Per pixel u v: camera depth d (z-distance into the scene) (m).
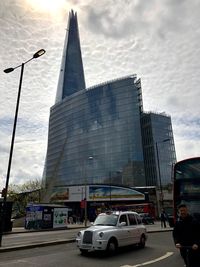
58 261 10.77
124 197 65.31
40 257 11.70
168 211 65.19
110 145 104.69
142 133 106.44
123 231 13.39
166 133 105.94
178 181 13.09
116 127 105.25
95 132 111.06
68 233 26.16
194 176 12.84
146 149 103.25
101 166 104.62
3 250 13.32
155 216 64.50
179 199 12.79
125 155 100.12
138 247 14.95
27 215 36.50
